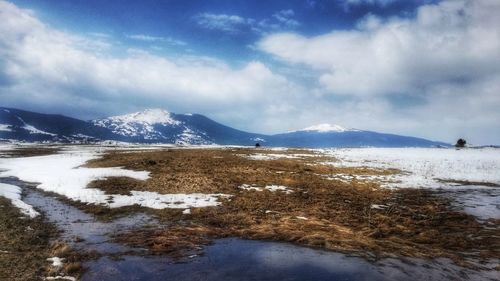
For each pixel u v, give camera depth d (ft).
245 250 50.16
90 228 61.62
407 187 110.83
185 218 69.97
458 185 115.55
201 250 50.08
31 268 41.91
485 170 150.41
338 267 43.34
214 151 227.81
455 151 238.27
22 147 338.34
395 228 64.75
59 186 98.99
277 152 230.27
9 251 47.37
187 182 105.91
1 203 75.31
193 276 40.37
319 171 141.69
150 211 75.20
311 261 45.52
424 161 182.91
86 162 160.25
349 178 126.52
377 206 83.30
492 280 40.50
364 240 55.57
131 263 44.45
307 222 66.69
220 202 83.46
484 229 64.44
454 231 63.57
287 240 55.62
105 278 39.65
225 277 40.06
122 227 62.75
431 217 73.46
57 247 49.47
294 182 113.29
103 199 83.30
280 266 43.68
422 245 54.60
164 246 51.65
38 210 74.23
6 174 134.92
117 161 155.94
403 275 41.04
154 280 39.22
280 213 74.23
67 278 39.50
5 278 38.68
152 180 108.06
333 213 75.31
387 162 179.63
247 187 102.27
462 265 45.32
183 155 189.98
